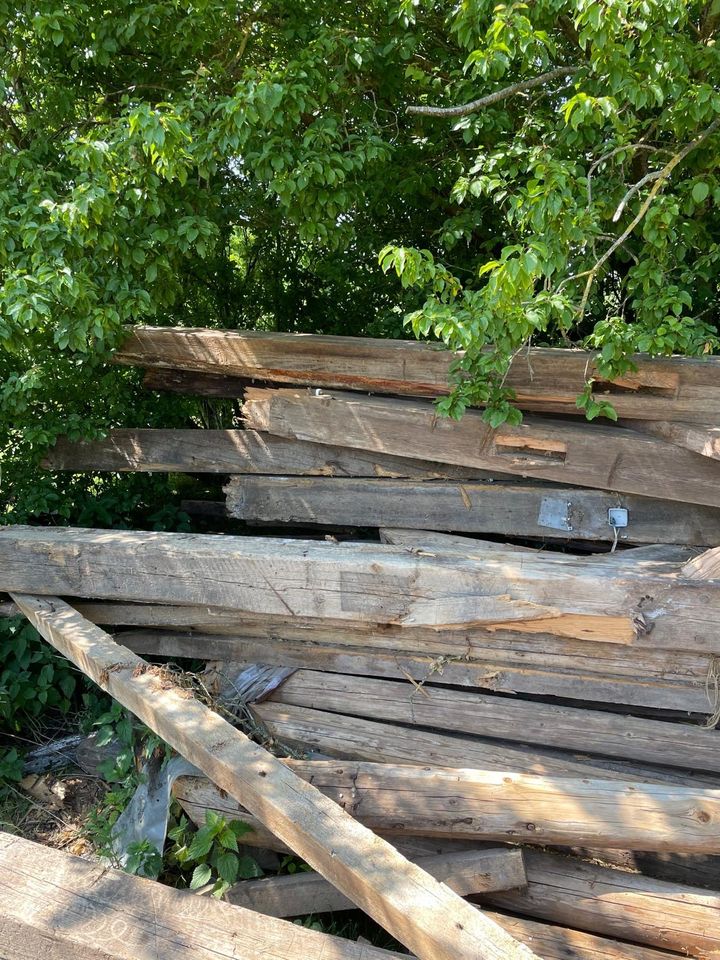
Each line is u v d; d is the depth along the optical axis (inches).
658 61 151.4
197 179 196.5
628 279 180.1
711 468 155.6
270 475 194.9
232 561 159.6
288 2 208.5
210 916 99.7
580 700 155.4
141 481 234.5
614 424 170.9
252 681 169.2
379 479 183.3
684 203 175.3
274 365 189.3
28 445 209.5
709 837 114.6
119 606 180.4
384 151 191.6
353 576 151.9
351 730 158.9
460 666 158.1
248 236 277.9
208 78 198.4
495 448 167.6
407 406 174.6
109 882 103.7
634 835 116.4
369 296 277.4
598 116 146.3
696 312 215.2
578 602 142.0
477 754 152.3
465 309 139.1
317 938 98.4
